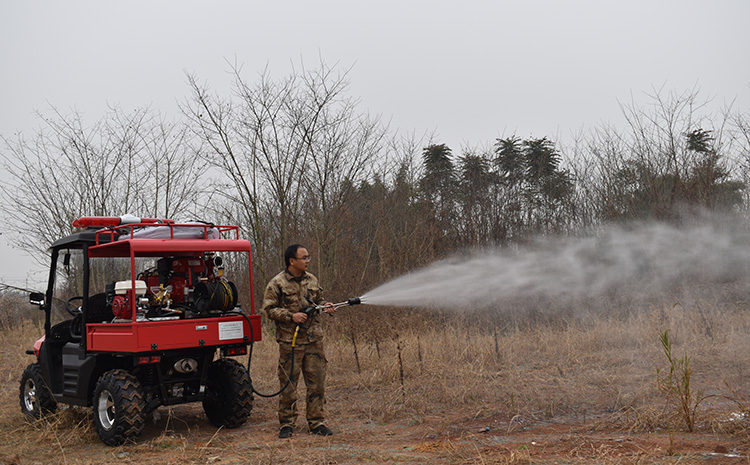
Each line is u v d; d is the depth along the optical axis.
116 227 6.89
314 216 15.36
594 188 16.19
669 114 15.38
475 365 8.91
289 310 6.46
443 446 5.58
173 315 6.91
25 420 7.93
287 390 6.47
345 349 10.76
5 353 14.64
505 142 17.62
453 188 16.45
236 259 15.13
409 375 8.82
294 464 5.31
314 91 14.41
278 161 14.47
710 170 14.66
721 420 5.54
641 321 10.98
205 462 5.63
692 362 8.06
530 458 4.93
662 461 4.59
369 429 6.62
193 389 7.16
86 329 7.02
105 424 6.64
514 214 15.71
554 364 8.98
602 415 6.28
